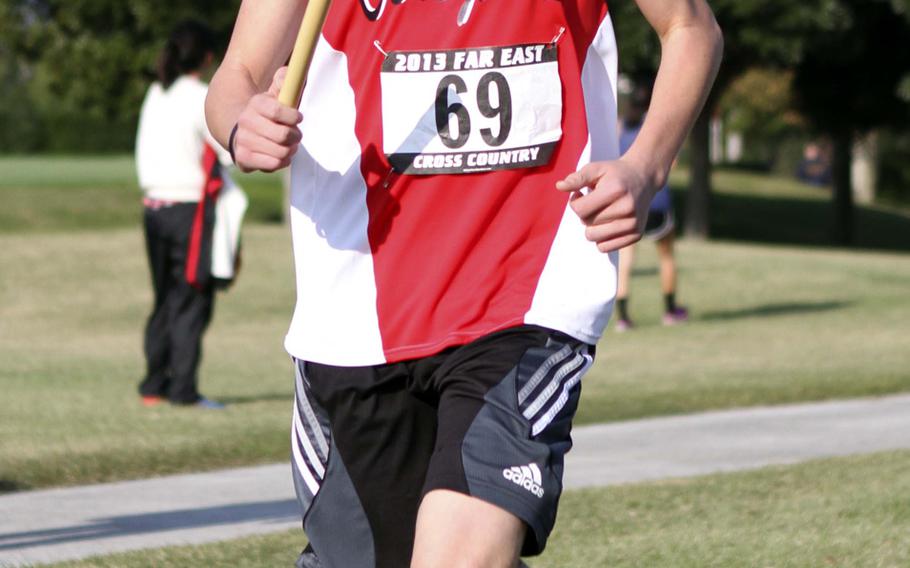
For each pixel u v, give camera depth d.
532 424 8.14
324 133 9.02
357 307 8.88
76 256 57.44
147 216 25.98
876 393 29.11
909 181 156.38
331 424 8.99
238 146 7.81
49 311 46.19
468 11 8.82
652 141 8.24
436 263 8.82
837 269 57.78
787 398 28.16
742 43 80.88
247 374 33.09
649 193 8.06
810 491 18.33
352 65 8.96
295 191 9.16
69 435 23.34
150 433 23.64
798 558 14.63
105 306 47.28
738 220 112.62
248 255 58.31
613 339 39.00
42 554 15.48
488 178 8.83
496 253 8.79
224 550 15.38
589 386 29.75
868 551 14.88
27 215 78.44
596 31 8.94
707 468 20.70
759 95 143.88
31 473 20.22
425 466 8.88
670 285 42.72
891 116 94.75
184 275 25.98
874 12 84.88
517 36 8.80
